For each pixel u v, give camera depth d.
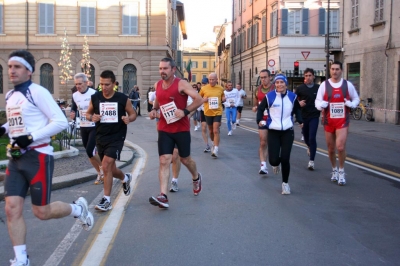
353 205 7.23
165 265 4.74
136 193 7.99
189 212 6.74
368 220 6.42
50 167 4.46
